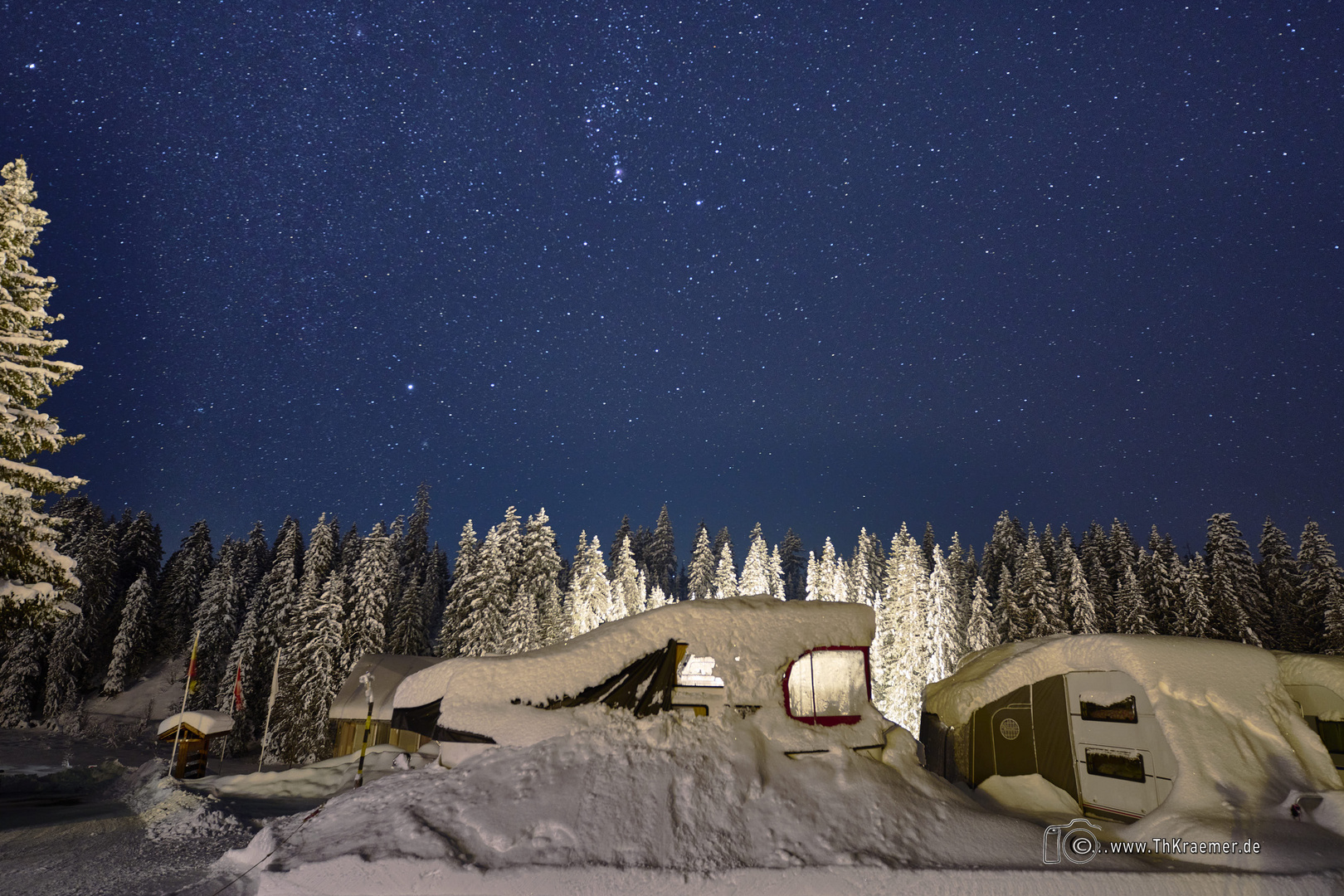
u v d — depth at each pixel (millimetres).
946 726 12414
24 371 16203
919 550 46531
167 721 19188
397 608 56562
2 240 16797
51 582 16219
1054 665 11344
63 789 16938
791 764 8656
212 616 52906
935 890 6895
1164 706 9578
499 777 8203
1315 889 6914
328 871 6820
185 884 7332
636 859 7031
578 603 52125
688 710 9320
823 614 10180
